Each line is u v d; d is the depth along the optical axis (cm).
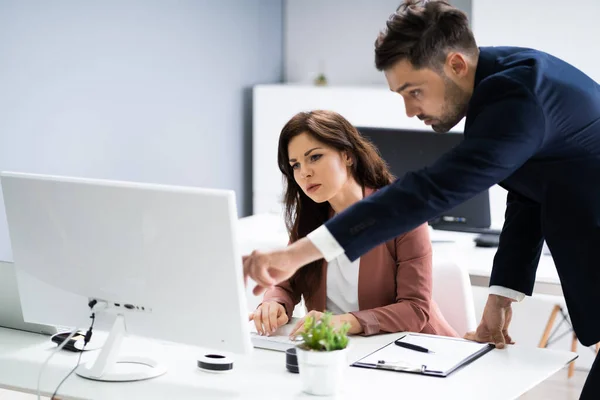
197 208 223
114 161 546
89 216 239
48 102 497
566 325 498
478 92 205
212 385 236
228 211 220
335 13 669
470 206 464
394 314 281
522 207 254
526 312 504
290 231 310
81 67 517
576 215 220
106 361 242
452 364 246
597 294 222
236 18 641
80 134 520
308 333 229
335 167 293
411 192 197
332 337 226
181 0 588
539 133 200
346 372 243
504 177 199
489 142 197
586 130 213
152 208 229
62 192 241
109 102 539
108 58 535
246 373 245
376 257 296
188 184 610
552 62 215
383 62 213
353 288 298
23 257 254
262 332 280
